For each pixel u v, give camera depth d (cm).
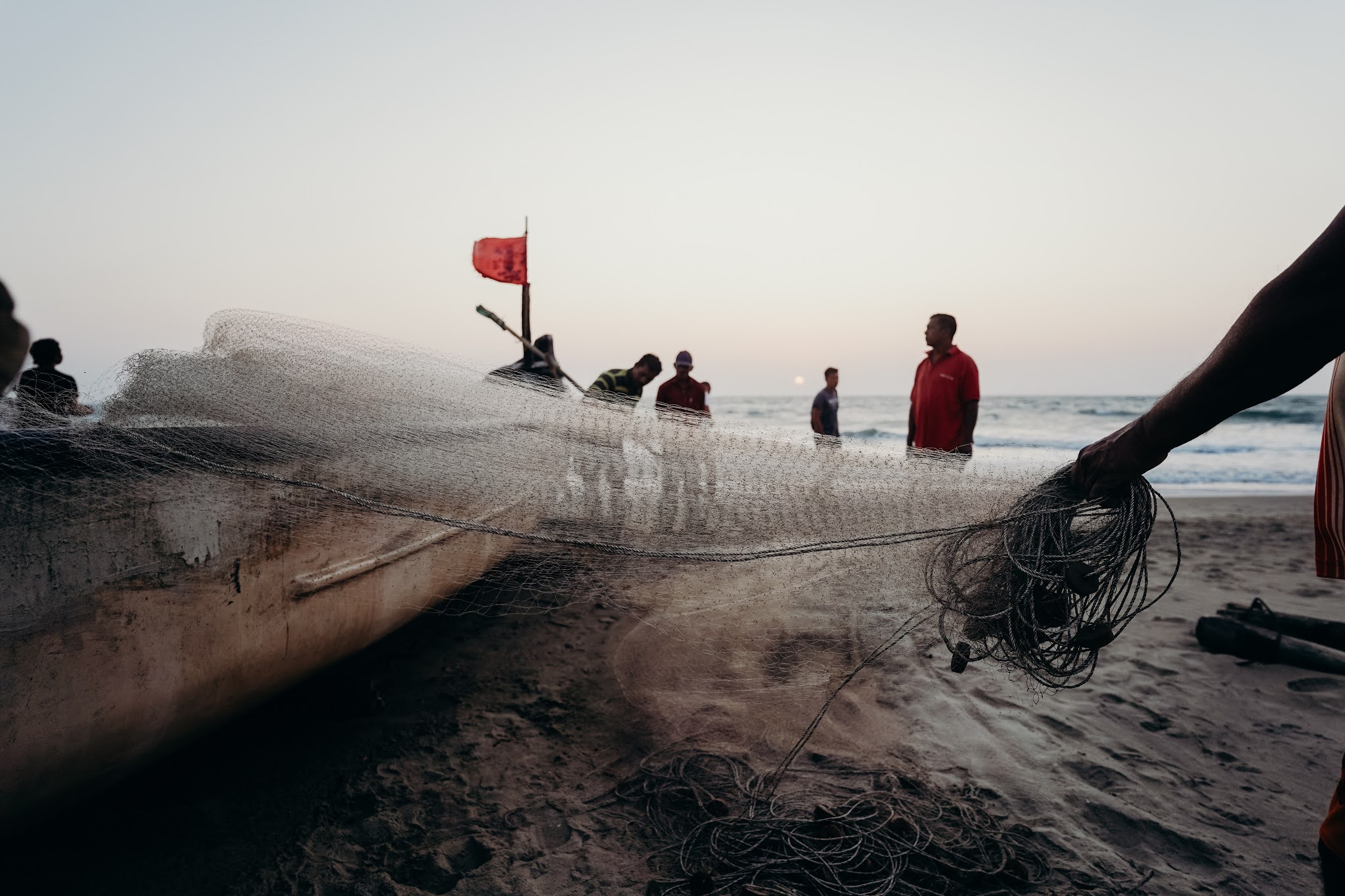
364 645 280
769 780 271
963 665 191
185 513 195
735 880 216
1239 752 301
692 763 284
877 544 187
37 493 170
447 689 352
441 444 206
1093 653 173
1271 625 424
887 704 332
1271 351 100
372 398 213
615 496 201
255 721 314
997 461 201
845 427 4197
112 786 211
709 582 208
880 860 226
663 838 241
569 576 218
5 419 183
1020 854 233
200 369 206
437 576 284
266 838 238
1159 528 855
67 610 173
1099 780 279
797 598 210
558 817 253
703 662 251
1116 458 143
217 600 204
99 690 179
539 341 600
